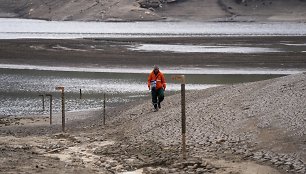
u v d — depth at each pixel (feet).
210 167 104.27
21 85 360.69
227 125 139.64
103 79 393.29
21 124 220.02
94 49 638.53
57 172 97.04
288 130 124.47
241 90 188.03
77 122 222.89
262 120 136.36
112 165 109.40
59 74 423.64
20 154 117.91
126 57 546.26
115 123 193.98
